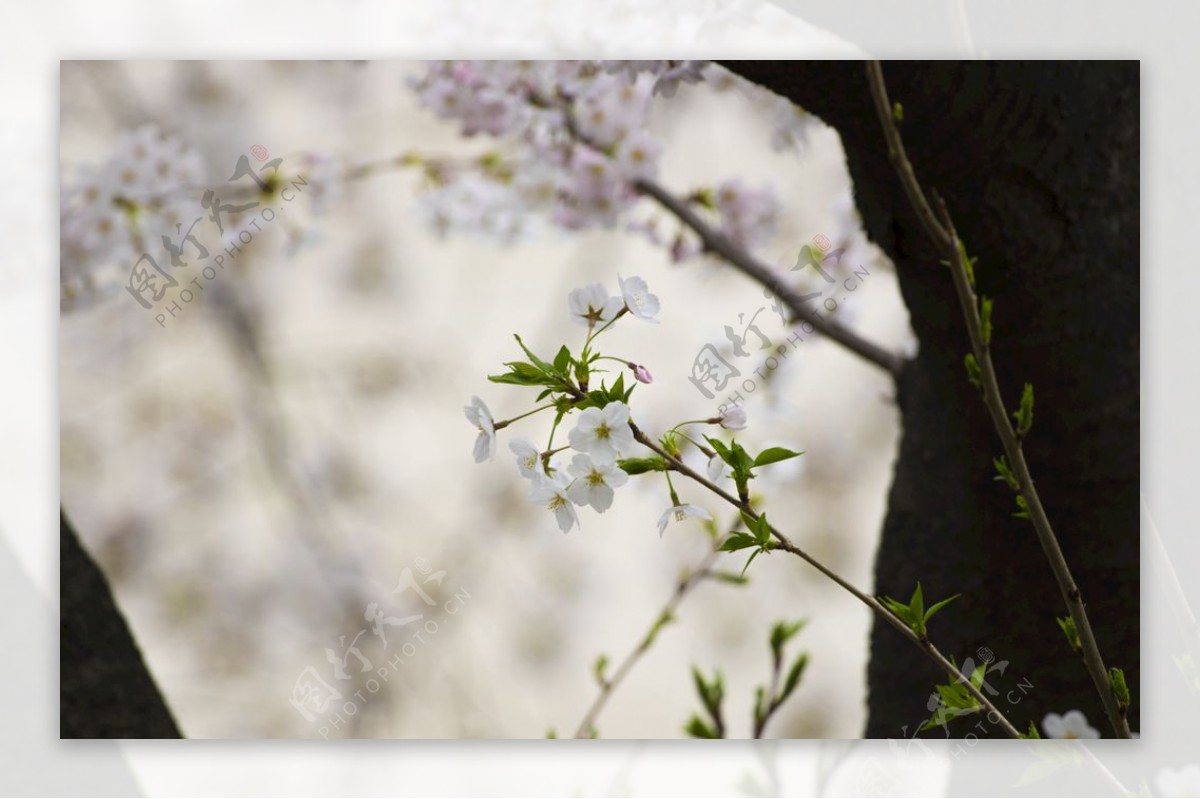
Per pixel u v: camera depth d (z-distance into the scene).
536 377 1.96
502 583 3.59
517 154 3.12
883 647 2.41
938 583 2.37
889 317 2.86
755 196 2.96
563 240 3.24
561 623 3.49
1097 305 2.27
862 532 3.37
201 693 3.59
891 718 2.38
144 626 3.65
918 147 2.27
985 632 2.34
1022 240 2.27
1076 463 2.29
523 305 3.51
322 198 3.10
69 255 2.68
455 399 3.65
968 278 2.00
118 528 3.71
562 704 3.39
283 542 3.78
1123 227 2.26
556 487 1.96
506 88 2.89
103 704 2.26
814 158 2.95
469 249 3.42
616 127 2.93
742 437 2.72
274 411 3.85
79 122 2.78
